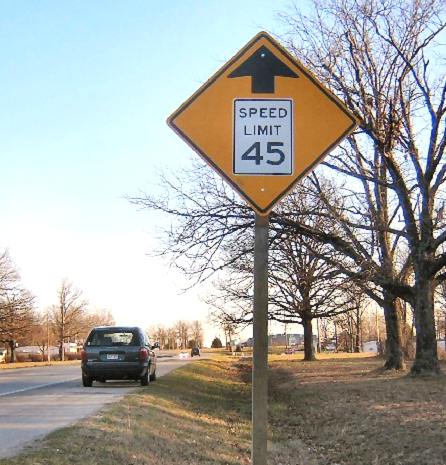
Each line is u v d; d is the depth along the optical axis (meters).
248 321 29.38
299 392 18.78
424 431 10.30
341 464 9.54
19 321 62.72
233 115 4.17
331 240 19.27
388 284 19.78
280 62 4.21
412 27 18.41
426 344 19.27
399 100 19.09
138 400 13.03
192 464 8.32
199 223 18.53
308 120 4.17
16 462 6.92
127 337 17.59
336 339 80.88
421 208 19.47
